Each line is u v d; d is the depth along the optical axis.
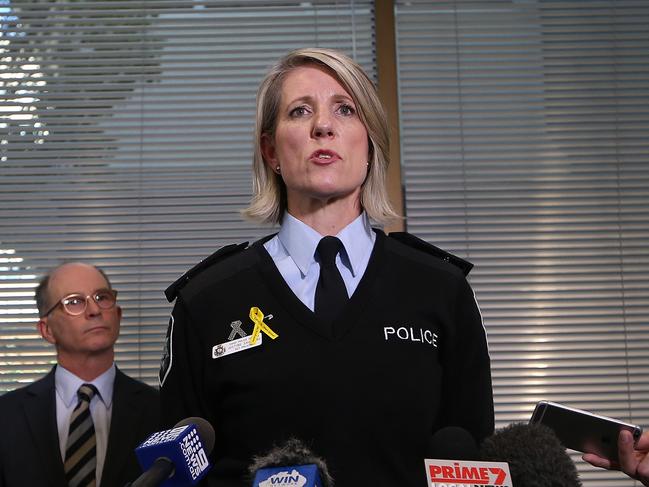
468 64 3.32
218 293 1.46
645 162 3.31
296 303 1.42
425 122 3.29
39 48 3.32
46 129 3.27
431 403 1.40
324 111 1.47
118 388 2.62
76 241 3.22
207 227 3.24
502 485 0.89
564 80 3.33
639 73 3.36
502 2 3.37
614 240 3.26
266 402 1.36
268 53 3.35
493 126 3.29
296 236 1.49
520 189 3.27
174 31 3.36
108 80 3.31
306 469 0.87
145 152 3.27
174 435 1.08
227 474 1.37
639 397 3.18
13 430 2.52
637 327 3.22
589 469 3.09
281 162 1.49
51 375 2.68
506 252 3.24
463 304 1.51
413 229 3.23
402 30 3.33
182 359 1.46
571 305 3.22
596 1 3.35
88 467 2.51
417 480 1.35
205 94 3.31
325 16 3.36
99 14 3.36
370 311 1.42
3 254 3.19
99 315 2.65
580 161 3.29
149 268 3.22
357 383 1.36
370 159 1.56
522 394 3.16
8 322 3.16
